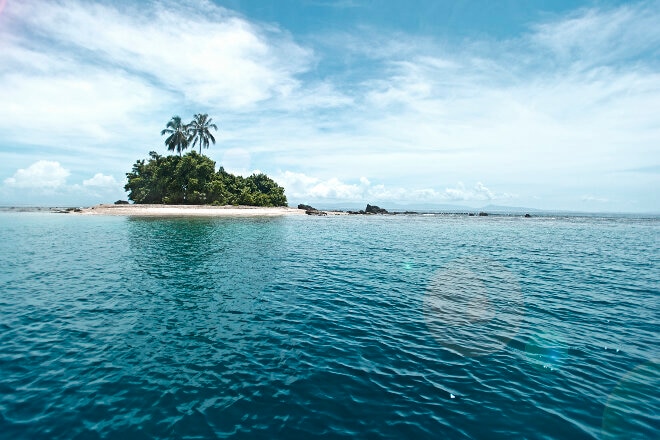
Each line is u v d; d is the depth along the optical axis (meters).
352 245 32.62
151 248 27.72
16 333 10.61
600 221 101.44
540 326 12.02
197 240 32.81
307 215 91.44
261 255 25.56
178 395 7.52
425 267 22.47
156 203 75.88
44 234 36.50
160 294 15.29
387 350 9.99
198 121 84.50
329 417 6.88
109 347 9.84
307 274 19.67
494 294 16.11
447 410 7.20
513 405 7.41
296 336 10.90
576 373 8.81
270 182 97.06
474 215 138.00
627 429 6.68
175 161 74.31
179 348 9.88
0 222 52.94
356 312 13.27
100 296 14.76
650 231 58.84
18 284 16.47
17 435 6.14
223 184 81.19
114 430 6.35
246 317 12.56
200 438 6.21
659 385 8.27
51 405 7.04
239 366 8.89
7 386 7.66
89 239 32.62
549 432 6.57
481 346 10.36
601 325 12.16
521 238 43.50
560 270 22.14
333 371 8.72
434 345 10.39
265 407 7.16
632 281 19.05
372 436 6.36
